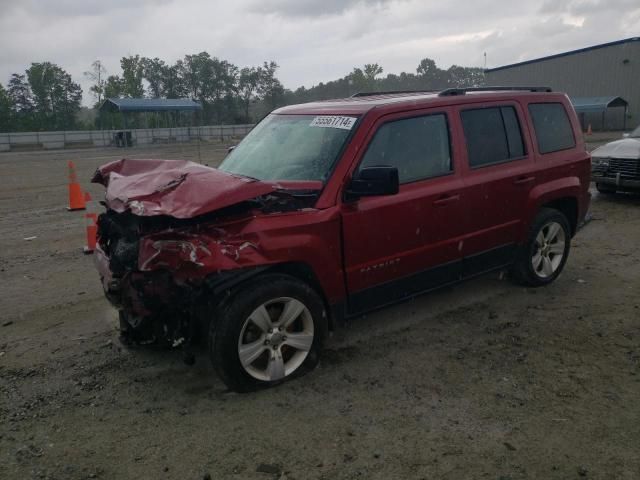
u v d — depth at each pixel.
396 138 4.68
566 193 6.03
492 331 5.11
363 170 4.12
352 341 4.95
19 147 43.25
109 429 3.71
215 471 3.27
